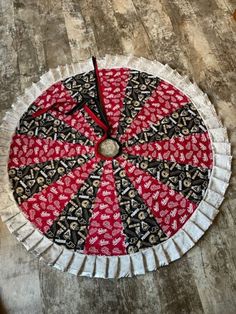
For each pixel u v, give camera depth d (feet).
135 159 4.68
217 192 4.42
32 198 4.49
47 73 5.40
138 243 4.18
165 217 4.31
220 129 4.81
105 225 4.29
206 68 5.41
